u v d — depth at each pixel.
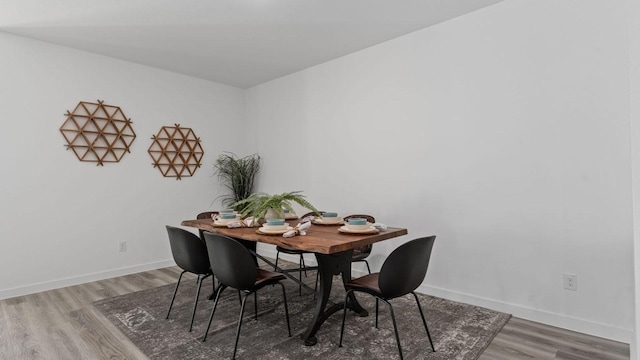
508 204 2.70
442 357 2.04
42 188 3.37
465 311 2.73
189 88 4.56
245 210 2.81
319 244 1.91
